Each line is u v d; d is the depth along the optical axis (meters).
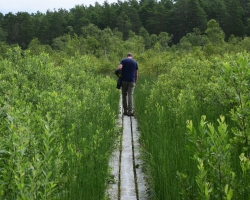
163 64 22.48
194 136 3.01
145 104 10.09
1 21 115.25
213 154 2.90
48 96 6.60
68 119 5.90
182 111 6.38
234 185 2.85
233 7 85.69
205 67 9.64
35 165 2.86
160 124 6.09
